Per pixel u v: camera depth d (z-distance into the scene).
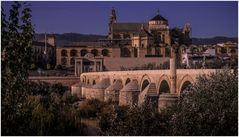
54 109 58.16
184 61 172.38
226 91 37.06
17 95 28.55
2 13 27.17
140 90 109.56
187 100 38.66
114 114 41.78
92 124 66.56
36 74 174.38
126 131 38.38
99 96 132.50
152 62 185.25
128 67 185.62
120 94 110.88
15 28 27.48
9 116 29.59
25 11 27.56
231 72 40.41
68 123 52.84
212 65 124.88
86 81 163.75
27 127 32.78
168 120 38.09
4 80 27.67
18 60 27.50
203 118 34.78
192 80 73.88
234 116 34.47
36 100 52.75
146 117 38.38
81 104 97.06
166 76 88.50
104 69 187.12
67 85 168.00
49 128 46.94
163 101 75.75
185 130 34.91
